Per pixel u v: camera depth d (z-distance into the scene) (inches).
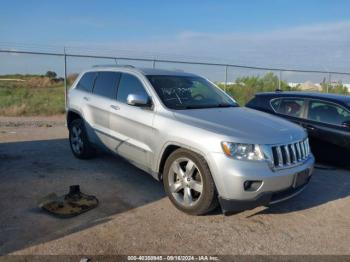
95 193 193.6
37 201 178.7
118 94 218.8
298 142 169.8
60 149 296.8
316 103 274.1
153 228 153.8
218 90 229.6
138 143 194.9
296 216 174.2
